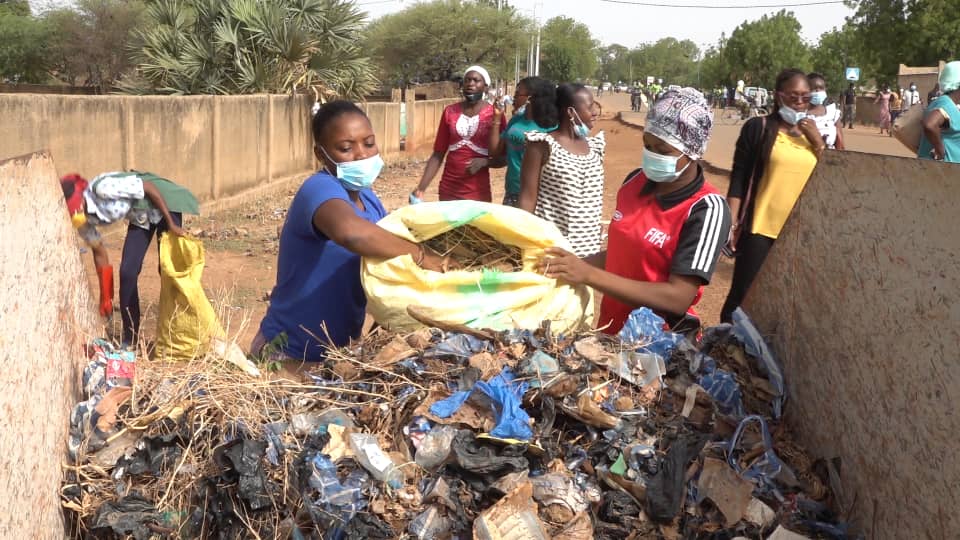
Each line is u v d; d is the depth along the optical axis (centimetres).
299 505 203
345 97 1862
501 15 5609
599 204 439
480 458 203
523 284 262
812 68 6462
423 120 2872
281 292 301
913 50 4531
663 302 273
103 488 210
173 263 391
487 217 266
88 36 3656
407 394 227
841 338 217
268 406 229
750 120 474
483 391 217
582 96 452
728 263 850
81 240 504
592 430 223
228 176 1362
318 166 1827
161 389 232
